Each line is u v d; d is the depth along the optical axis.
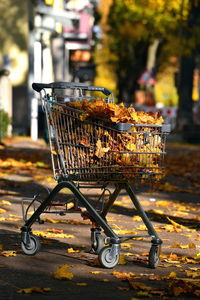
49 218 9.09
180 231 8.76
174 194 12.74
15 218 8.98
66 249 7.23
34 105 27.94
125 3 50.25
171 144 34.44
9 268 6.24
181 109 45.59
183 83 45.97
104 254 6.41
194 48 46.81
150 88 52.62
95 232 7.06
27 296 5.37
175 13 48.12
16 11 30.94
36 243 6.82
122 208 10.55
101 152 6.49
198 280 5.99
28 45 31.02
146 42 54.28
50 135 6.69
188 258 7.12
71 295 5.45
